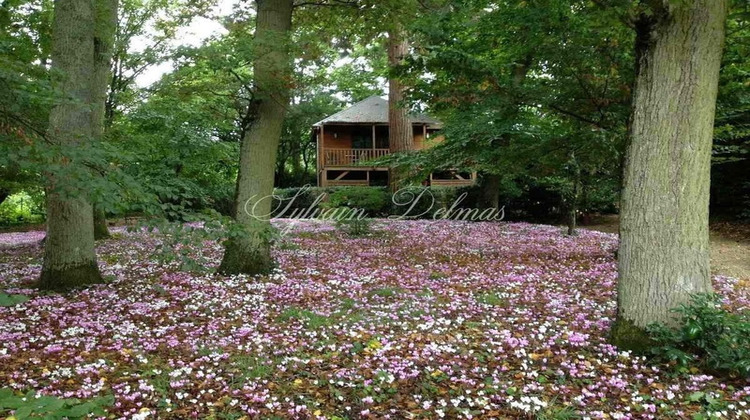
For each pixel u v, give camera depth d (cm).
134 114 1264
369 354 424
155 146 1247
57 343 453
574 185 1270
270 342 455
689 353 388
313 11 1016
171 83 755
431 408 330
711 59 390
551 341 443
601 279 734
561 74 777
